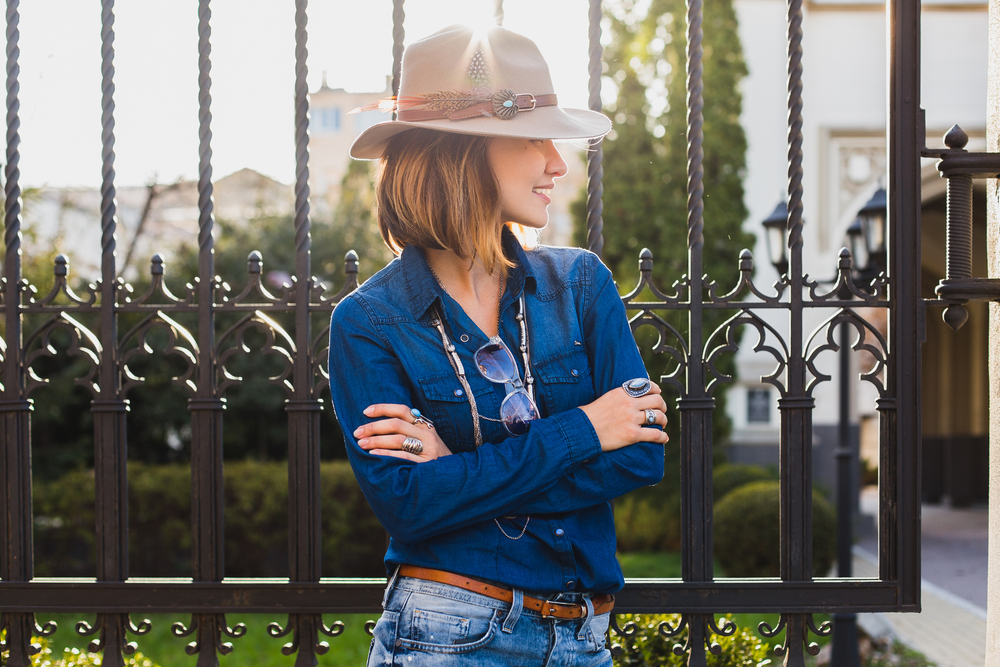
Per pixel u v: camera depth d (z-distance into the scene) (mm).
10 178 2062
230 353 1990
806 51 11797
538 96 1306
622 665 2500
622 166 11297
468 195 1269
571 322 1353
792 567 1954
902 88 1927
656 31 11445
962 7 11445
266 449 11000
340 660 5496
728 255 11234
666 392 9820
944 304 1909
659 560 9648
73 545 8492
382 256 11594
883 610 1933
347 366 1290
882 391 1946
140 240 12086
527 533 1245
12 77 2080
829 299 1943
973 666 5578
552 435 1214
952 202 1892
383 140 1382
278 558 8938
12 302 2039
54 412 9719
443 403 1267
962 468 17031
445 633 1212
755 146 11742
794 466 1945
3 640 2148
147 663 2342
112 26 2059
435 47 1297
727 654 2555
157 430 10641
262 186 12156
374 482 1206
